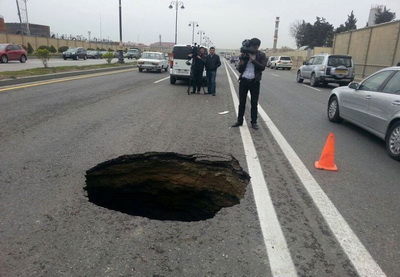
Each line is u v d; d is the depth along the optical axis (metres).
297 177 4.11
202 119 7.38
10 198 3.30
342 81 16.70
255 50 6.25
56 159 4.46
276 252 2.54
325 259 2.49
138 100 9.80
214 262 2.40
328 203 3.42
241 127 6.71
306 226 2.95
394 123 5.15
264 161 4.66
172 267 2.33
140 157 4.81
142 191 4.87
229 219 3.04
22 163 4.29
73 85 12.85
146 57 23.06
